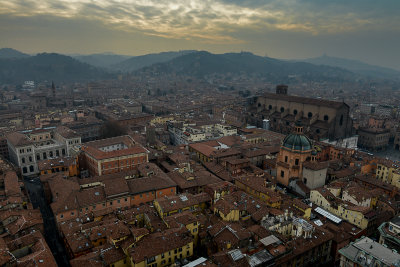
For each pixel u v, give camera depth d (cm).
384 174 16400
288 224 10381
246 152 18325
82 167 17175
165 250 8844
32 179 17500
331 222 11750
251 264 8262
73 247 9231
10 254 8200
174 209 11156
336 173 15612
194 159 18825
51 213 13125
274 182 14800
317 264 10150
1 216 10544
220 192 12525
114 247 9138
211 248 9688
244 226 10575
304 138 14738
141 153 16288
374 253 8212
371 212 11544
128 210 11344
